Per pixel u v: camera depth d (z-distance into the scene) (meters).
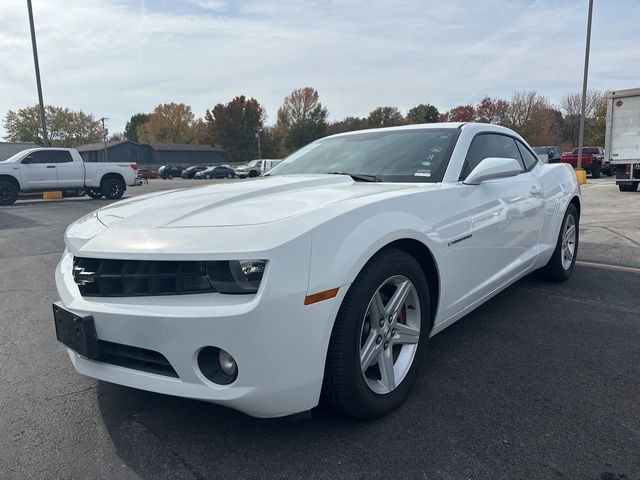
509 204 3.25
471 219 2.80
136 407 2.44
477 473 1.87
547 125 57.12
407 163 3.04
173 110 90.12
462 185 2.83
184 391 1.89
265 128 79.94
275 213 2.07
